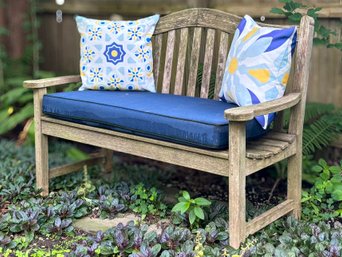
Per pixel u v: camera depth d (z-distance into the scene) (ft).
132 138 8.32
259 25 8.66
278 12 9.66
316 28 9.70
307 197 8.76
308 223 8.20
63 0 14.42
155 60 10.19
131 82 9.84
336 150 10.69
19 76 15.31
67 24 14.60
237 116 6.80
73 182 10.37
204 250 7.23
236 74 8.14
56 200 9.31
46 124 9.57
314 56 10.82
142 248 7.19
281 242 7.43
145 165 12.28
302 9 10.51
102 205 8.99
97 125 8.80
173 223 8.38
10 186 9.78
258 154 7.29
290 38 7.87
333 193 8.32
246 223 7.48
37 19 15.28
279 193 10.23
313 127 10.22
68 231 8.25
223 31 9.39
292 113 8.29
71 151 12.89
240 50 8.19
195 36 9.74
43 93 9.55
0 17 16.01
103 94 9.40
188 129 7.47
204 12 9.64
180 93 9.87
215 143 7.23
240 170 7.12
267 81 7.86
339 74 10.57
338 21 10.37
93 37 9.95
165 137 7.82
